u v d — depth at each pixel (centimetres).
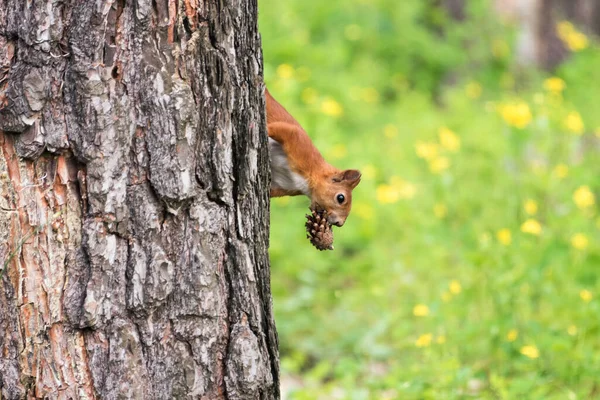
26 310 577
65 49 563
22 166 569
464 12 2747
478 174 1572
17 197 570
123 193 583
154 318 603
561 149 1566
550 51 2650
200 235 612
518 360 1002
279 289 1312
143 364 601
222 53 610
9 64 561
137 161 586
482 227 1396
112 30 570
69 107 567
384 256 1384
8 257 572
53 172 574
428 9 2736
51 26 557
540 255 1223
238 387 632
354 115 1911
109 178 578
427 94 2362
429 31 2747
